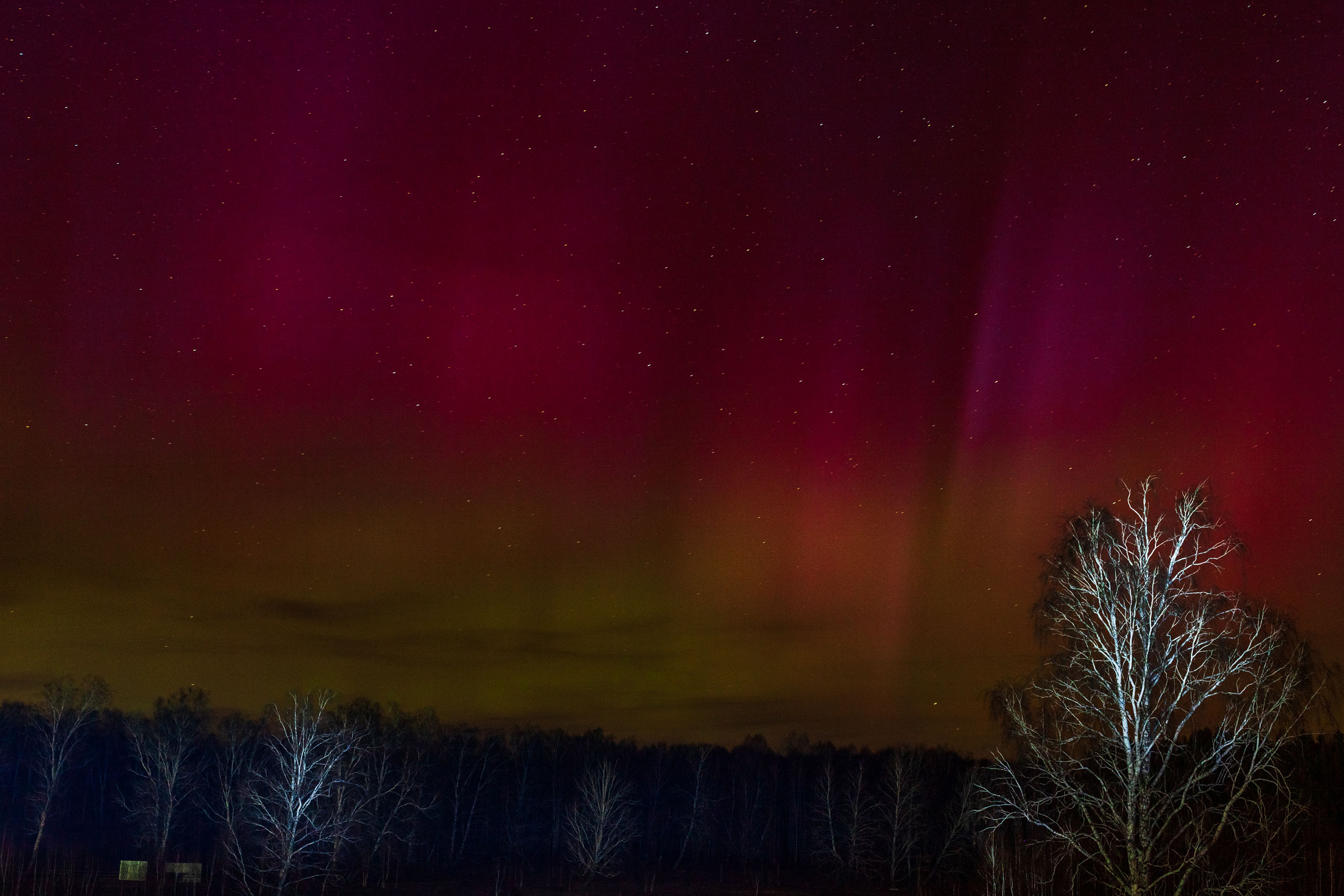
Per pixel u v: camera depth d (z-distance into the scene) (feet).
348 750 216.54
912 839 273.95
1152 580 104.63
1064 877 115.65
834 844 293.02
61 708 250.98
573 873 296.71
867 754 375.86
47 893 220.23
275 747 200.75
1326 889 99.86
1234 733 101.35
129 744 298.35
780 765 391.04
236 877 234.99
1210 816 101.55
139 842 263.90
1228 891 97.09
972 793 132.26
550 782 360.69
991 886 121.08
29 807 283.18
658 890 269.64
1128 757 100.48
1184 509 105.09
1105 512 108.99
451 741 340.59
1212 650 102.89
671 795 373.40
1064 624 108.17
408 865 292.81
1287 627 102.58
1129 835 98.78
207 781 272.51
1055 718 107.34
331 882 246.68
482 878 280.10
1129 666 102.78
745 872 312.50
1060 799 105.91
